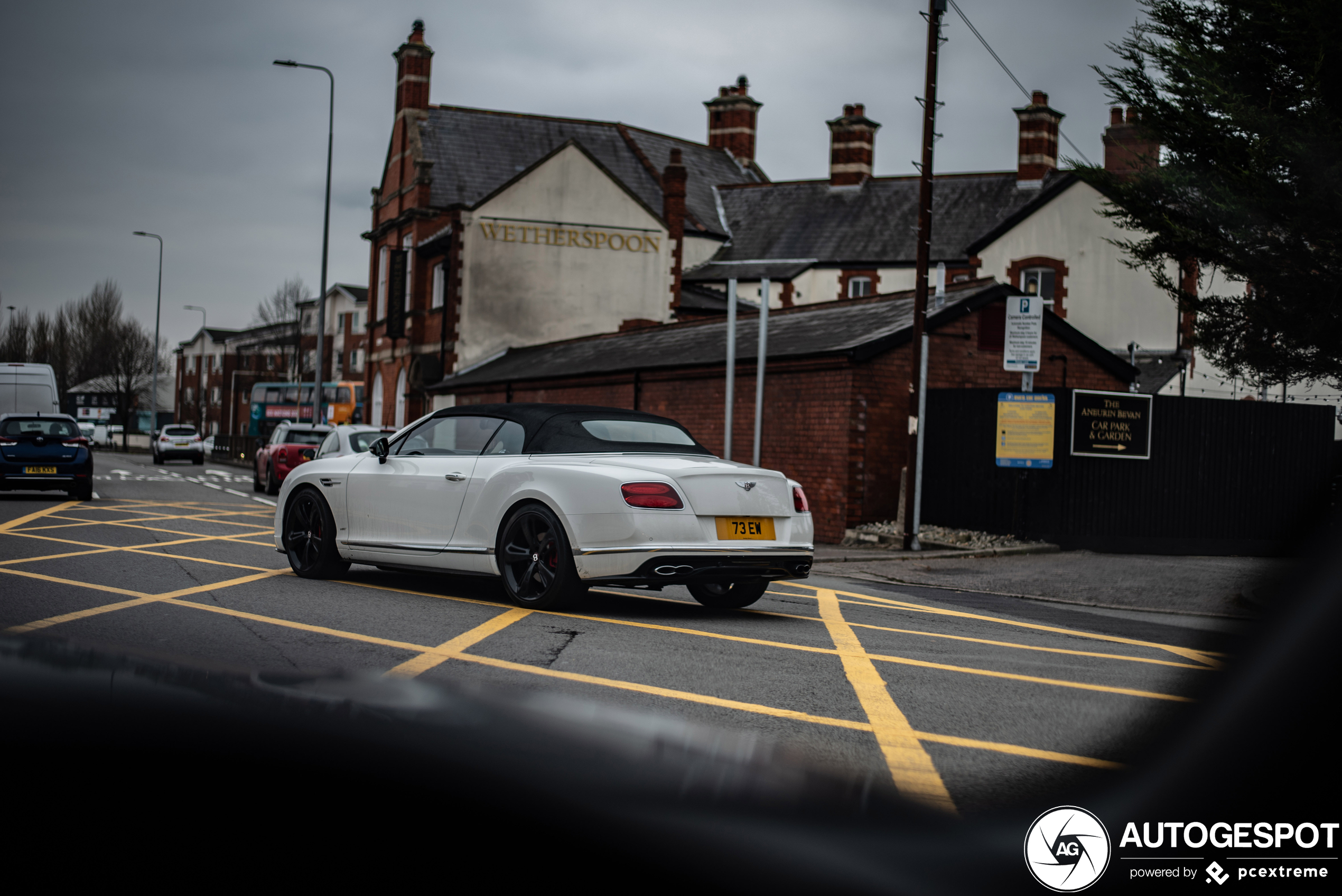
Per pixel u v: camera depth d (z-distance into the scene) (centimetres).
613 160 4328
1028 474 1545
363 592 832
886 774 351
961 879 99
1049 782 328
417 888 81
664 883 83
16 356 8394
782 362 1748
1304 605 591
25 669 113
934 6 1492
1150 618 930
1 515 1541
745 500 737
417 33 4069
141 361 7962
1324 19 862
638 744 107
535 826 87
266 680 122
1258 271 976
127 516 1598
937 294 1766
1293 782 235
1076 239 3353
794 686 523
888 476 1656
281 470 2278
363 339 8275
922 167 1501
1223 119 966
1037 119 3812
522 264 3569
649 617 746
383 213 4281
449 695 122
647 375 2134
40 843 83
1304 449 1619
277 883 82
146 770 91
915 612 874
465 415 845
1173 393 3066
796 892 86
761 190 4378
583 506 715
